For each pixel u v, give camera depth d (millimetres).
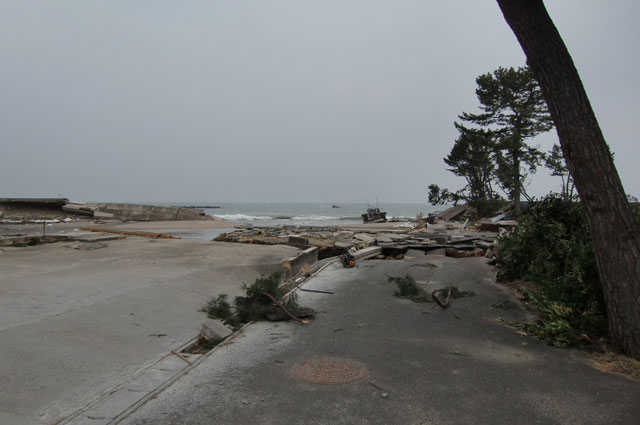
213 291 8352
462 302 7871
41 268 9219
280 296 7426
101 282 7969
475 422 3363
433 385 4109
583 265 5934
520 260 9305
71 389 4020
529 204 9383
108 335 5387
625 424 3330
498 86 40656
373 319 6723
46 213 50688
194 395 3918
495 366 4633
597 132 4781
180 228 35781
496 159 41219
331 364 4707
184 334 5895
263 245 16250
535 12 4824
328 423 3355
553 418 3432
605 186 4762
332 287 9445
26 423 3363
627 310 4754
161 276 8812
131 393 3984
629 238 4734
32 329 5141
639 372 4336
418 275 10938
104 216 48250
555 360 4832
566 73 4809
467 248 16375
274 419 3436
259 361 4836
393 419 3416
